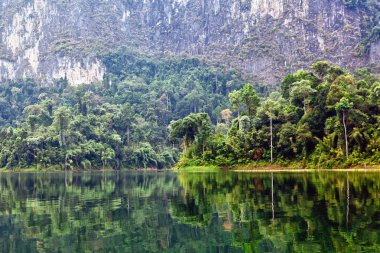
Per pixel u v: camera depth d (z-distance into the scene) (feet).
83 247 65.00
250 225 77.46
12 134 504.84
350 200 103.76
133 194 142.92
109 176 307.17
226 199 116.88
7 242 69.10
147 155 526.98
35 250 63.77
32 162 467.11
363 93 276.82
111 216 92.79
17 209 107.76
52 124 504.43
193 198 123.54
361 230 69.36
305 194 119.75
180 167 354.54
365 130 251.80
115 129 562.25
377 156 238.48
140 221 85.81
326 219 79.56
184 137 373.81
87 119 538.47
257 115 309.01
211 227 77.82
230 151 322.75
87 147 490.90
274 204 101.50
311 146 281.33
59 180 252.62
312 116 280.31
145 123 597.93
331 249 58.75
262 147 304.91
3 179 273.33
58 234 74.69
